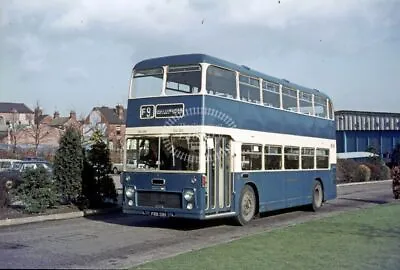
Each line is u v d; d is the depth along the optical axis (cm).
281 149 1694
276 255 922
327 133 2092
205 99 1304
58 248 1040
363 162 4684
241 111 1463
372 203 2303
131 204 1376
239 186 1434
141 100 1397
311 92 1961
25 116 8975
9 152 4456
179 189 1298
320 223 1400
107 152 1862
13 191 1570
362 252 958
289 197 1736
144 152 1370
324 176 2039
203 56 1325
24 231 1291
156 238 1211
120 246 1082
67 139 1744
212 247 1008
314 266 830
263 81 1606
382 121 6028
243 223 1459
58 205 1703
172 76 1359
